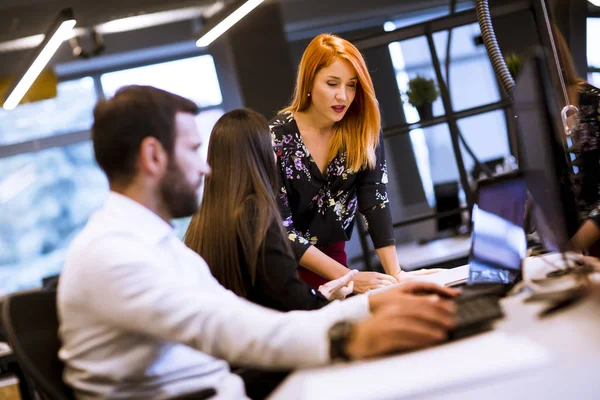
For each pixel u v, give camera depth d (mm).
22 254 9969
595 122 2229
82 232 1342
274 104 9398
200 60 10125
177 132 1391
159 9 9016
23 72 7535
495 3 5078
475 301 1395
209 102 10125
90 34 9266
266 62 9391
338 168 2859
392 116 10172
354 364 1183
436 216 5738
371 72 3197
